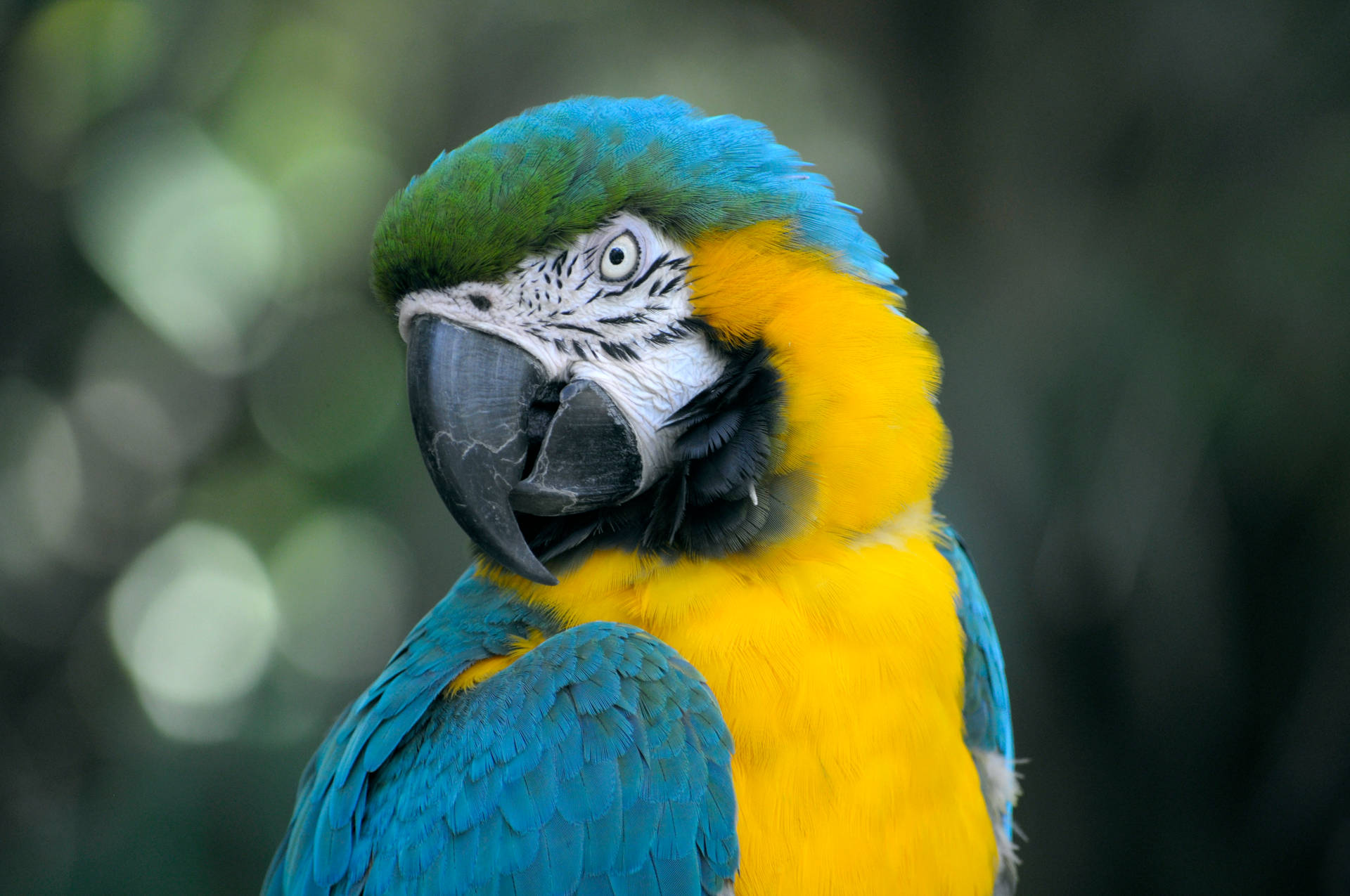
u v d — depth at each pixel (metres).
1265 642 7.77
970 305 7.93
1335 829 7.51
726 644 3.56
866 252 4.04
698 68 8.62
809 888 3.48
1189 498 7.50
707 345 3.86
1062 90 8.02
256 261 9.55
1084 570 7.55
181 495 10.36
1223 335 7.46
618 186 3.78
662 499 3.76
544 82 8.88
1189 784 7.98
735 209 3.81
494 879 3.46
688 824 3.38
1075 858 8.01
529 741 3.50
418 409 3.83
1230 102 7.68
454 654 3.89
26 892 7.71
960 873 3.72
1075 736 8.02
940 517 4.35
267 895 4.43
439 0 9.34
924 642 3.67
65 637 9.95
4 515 9.76
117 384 10.00
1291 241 7.36
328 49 9.51
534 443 3.89
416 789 3.67
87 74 9.33
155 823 7.64
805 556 3.68
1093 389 7.54
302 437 10.32
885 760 3.53
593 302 3.83
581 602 3.80
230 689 10.05
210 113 9.48
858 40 8.48
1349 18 7.48
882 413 3.75
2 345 9.50
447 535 9.02
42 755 9.56
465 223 3.77
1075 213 7.95
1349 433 7.31
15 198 9.25
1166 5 7.79
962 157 8.23
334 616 10.30
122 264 9.27
